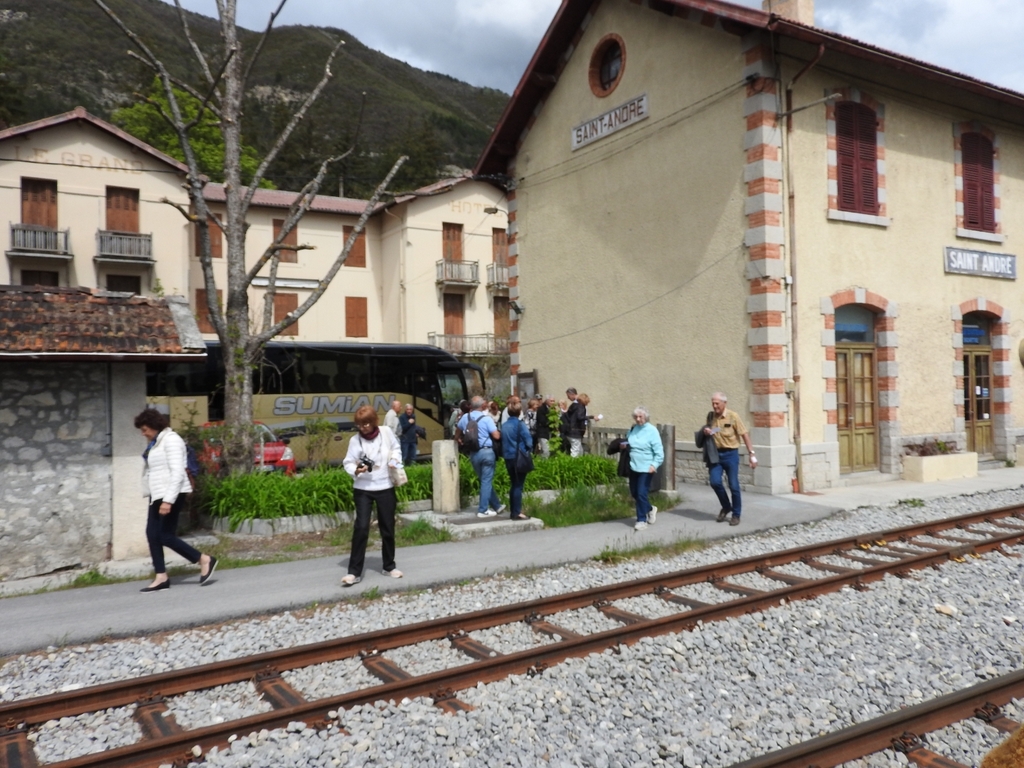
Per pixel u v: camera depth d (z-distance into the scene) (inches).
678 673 231.9
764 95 571.5
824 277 602.5
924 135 679.7
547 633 268.4
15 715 198.7
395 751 182.7
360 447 338.0
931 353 674.8
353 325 1525.6
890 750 180.5
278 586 332.8
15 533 358.3
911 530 429.1
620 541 412.8
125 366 383.9
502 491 534.6
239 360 532.7
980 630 274.4
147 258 1238.9
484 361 1497.3
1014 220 758.5
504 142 840.3
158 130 1812.3
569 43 764.0
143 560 377.7
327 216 1501.0
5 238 1182.3
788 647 256.2
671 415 652.7
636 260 687.7
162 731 193.0
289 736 189.3
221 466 493.7
